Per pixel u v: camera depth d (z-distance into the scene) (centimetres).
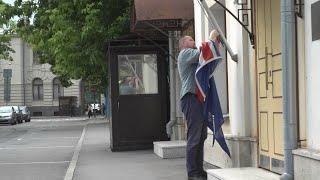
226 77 1026
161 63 1491
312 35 604
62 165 1291
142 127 1495
